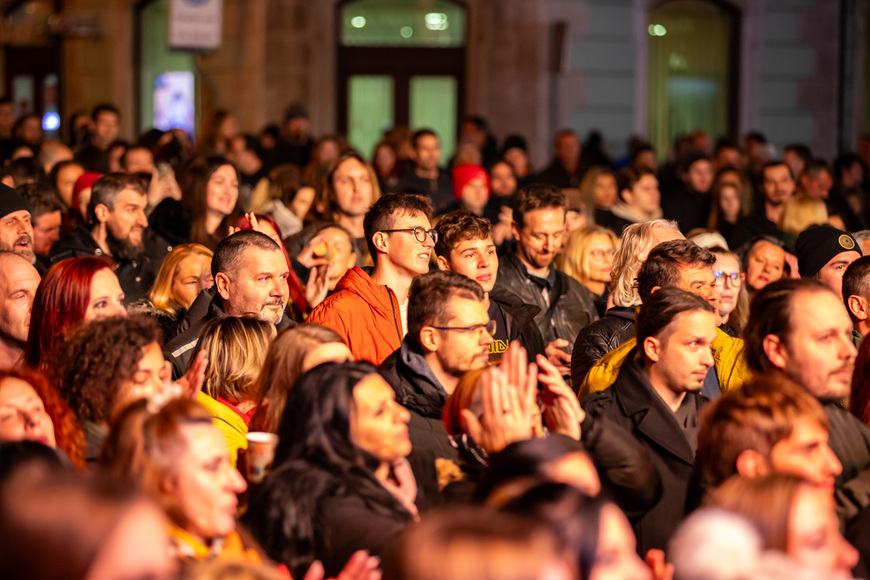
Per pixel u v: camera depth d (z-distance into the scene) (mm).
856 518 3918
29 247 7035
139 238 8258
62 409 4148
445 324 4824
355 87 21031
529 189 7621
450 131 21094
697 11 21797
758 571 2795
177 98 21016
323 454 3801
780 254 8281
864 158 17672
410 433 4625
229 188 8883
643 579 2748
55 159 12023
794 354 4383
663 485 4711
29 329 5172
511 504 2775
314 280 7820
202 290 6570
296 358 4371
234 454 4656
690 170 13695
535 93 20328
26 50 21875
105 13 21109
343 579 3377
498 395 3875
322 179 9453
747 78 21875
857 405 4832
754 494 3152
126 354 4273
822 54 22062
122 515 2348
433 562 2244
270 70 20031
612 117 20797
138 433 3441
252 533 3754
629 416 4863
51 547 2285
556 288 7695
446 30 20922
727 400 3842
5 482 2408
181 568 3033
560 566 2324
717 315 5793
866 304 5961
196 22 14625
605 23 20594
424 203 6523
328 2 20344
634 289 6281
